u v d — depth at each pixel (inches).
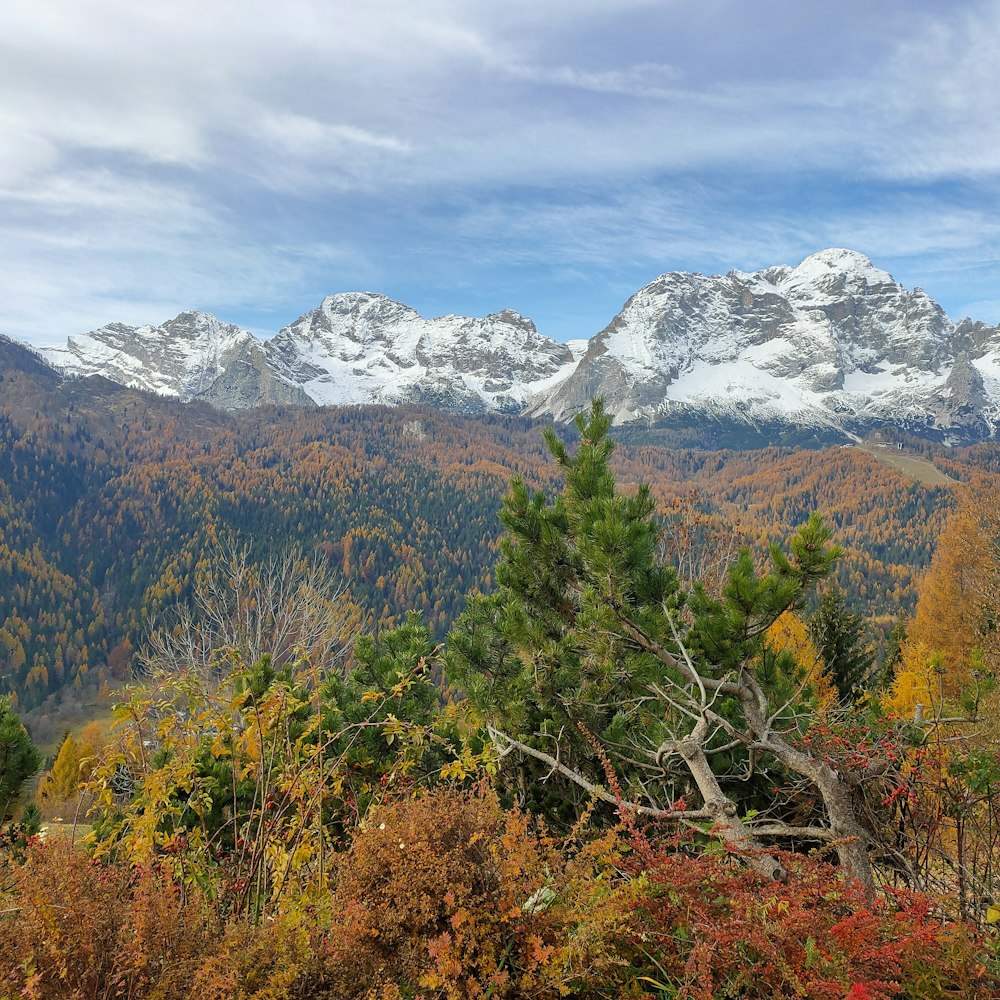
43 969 85.5
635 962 106.9
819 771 159.0
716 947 95.6
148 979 88.7
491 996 91.9
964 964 94.6
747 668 210.1
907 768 150.4
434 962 94.3
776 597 185.3
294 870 127.8
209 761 189.0
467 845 103.3
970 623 905.5
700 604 214.4
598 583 213.8
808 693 249.4
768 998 94.2
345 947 94.1
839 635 745.6
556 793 220.1
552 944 99.3
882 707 191.6
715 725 201.9
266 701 146.2
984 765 138.6
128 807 143.9
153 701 148.2
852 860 147.3
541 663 227.8
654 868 111.2
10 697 279.9
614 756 215.8
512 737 222.7
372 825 108.7
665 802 200.8
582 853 111.7
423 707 245.4
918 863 151.6
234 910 122.9
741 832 145.6
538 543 238.7
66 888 91.0
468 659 239.6
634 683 227.0
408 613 301.9
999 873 136.1
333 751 199.0
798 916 95.2
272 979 87.0
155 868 122.2
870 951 91.4
